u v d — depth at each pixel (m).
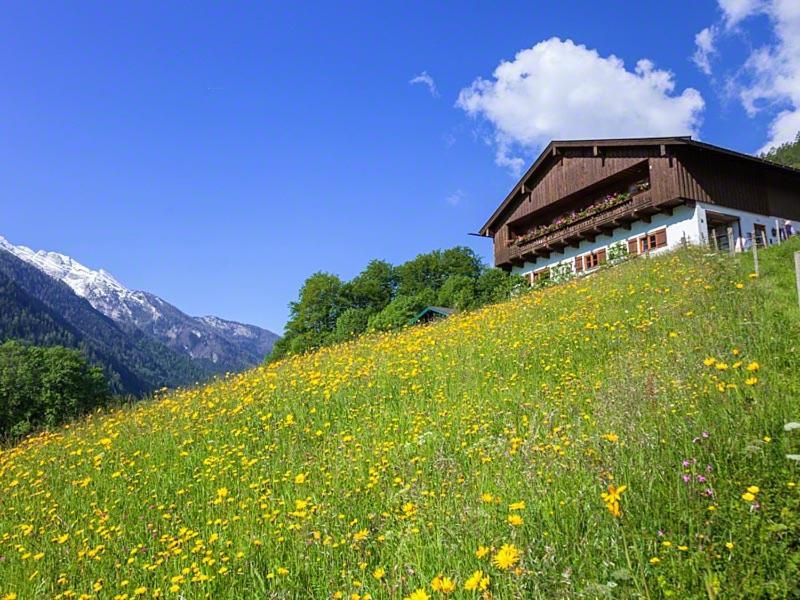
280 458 8.32
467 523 4.77
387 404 10.07
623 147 28.88
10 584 5.93
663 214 27.73
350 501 6.20
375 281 57.66
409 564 4.47
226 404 12.20
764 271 14.13
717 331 9.21
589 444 5.70
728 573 3.50
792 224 30.17
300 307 55.72
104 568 5.96
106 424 13.00
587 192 31.67
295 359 16.75
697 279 14.10
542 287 25.11
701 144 26.41
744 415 5.40
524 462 5.82
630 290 14.98
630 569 3.58
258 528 6.04
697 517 4.07
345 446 8.21
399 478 6.41
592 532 4.30
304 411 10.51
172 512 7.19
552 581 3.75
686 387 6.57
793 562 3.50
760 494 4.23
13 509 8.40
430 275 59.19
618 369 8.86
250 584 5.04
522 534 4.37
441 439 7.57
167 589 5.14
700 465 4.70
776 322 9.27
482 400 9.10
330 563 4.96
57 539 6.88
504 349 12.07
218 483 7.84
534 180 34.88
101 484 8.90
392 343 15.16
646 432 5.52
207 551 5.61
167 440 10.48
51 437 13.41
